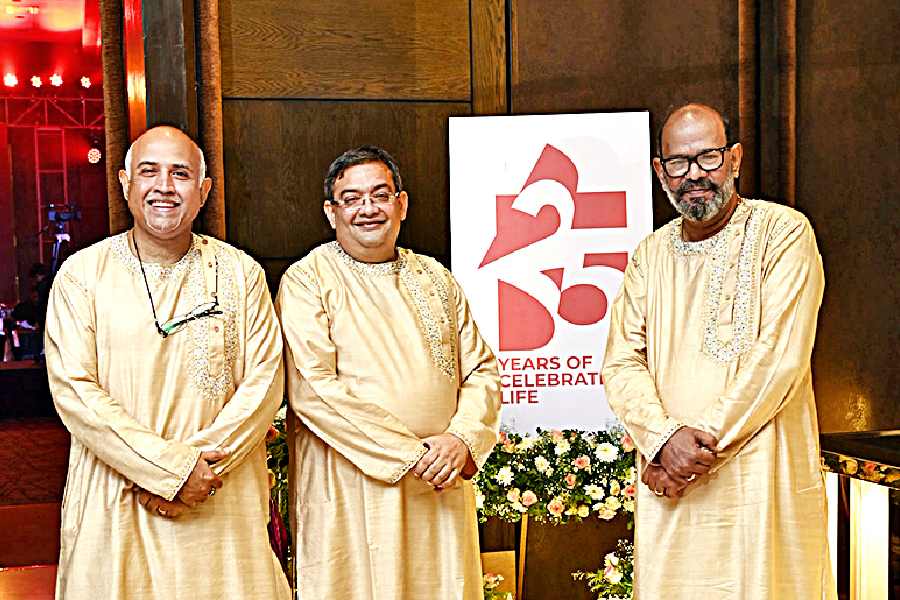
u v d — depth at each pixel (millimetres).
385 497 2709
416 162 3928
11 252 9312
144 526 2521
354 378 2752
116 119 3830
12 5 8594
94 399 2471
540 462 3447
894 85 4156
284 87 3826
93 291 2572
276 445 3283
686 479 2598
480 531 3883
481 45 3943
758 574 2598
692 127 2664
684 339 2723
